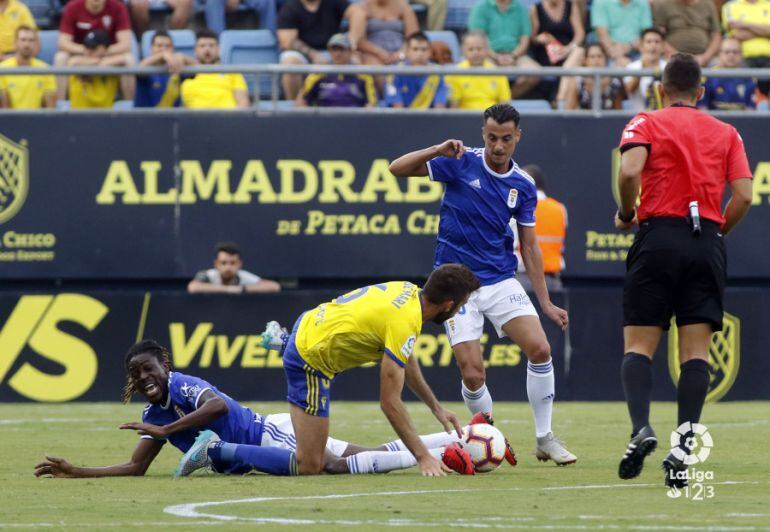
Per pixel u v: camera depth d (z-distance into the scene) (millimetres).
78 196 40250
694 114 18812
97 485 19234
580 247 40781
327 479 19750
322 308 20219
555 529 14164
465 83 40969
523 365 40125
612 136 40812
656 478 20234
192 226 40438
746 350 40625
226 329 39969
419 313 19688
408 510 15945
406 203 40594
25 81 40250
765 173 40875
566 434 29562
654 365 40375
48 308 39969
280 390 39969
